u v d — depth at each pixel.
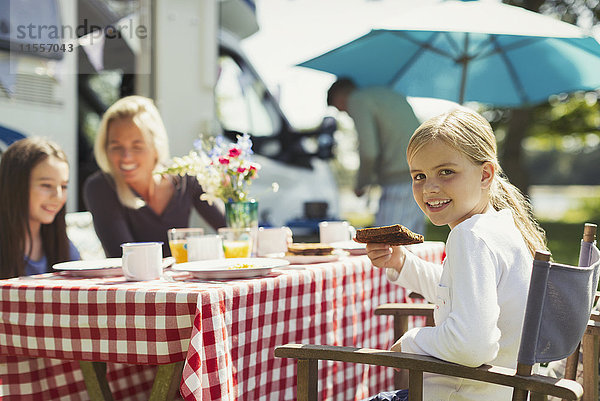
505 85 5.28
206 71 4.93
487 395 1.51
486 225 1.44
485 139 1.54
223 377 1.62
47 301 1.79
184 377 1.52
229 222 2.47
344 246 2.61
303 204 5.30
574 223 16.77
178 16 4.77
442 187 1.51
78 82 4.63
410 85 5.15
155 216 3.83
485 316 1.32
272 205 5.11
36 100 4.04
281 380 1.99
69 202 4.23
